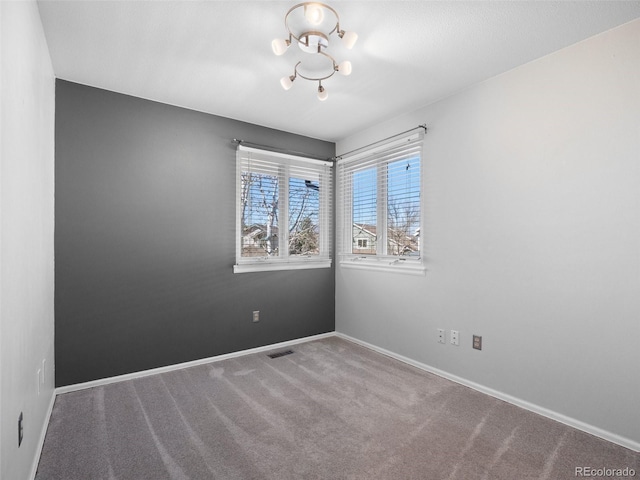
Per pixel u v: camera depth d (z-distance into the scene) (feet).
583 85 6.40
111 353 8.52
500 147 7.72
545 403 6.94
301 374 9.06
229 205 10.47
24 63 4.67
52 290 7.52
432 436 6.16
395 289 10.39
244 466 5.34
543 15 5.68
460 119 8.57
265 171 11.33
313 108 9.78
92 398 7.61
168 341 9.36
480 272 8.13
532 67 7.16
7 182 3.83
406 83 8.20
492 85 7.88
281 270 11.58
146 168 9.05
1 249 3.56
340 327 12.75
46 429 6.31
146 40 6.46
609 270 6.10
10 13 3.96
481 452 5.70
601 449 5.80
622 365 5.95
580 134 6.45
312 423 6.58
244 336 10.75
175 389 8.09
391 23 5.91
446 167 8.90
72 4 5.43
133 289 8.85
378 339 11.00
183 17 5.78
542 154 7.00
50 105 7.20
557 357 6.77
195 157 9.86
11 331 3.98
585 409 6.38
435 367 9.15
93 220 8.31
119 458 5.51
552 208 6.85
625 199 5.91
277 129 11.53
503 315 7.67
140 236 8.95
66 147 7.99
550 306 6.89
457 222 8.63
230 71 7.64
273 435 6.18
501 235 7.71
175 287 9.48
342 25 5.96
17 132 4.30
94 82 8.16
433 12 5.62
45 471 5.19
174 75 7.84
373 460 5.49
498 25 5.96
